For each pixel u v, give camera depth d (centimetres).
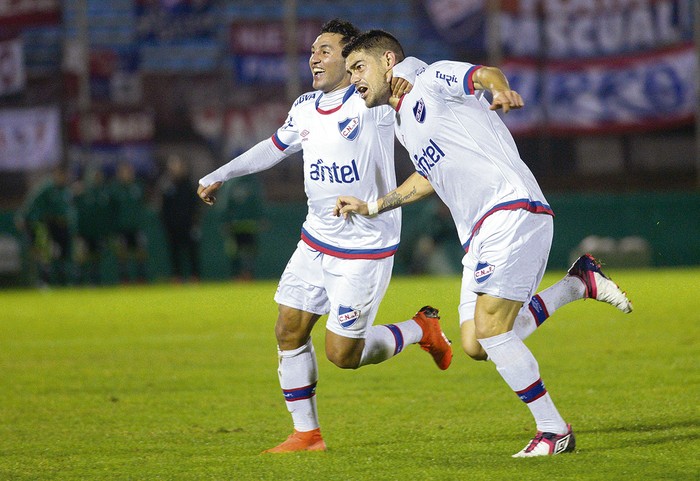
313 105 1866
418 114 1712
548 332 3584
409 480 1483
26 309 5222
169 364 2997
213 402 2317
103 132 7525
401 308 4684
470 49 7906
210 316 4600
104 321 4453
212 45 8094
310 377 1809
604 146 8069
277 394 2419
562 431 1638
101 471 1619
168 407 2261
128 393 2467
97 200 7000
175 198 6981
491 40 7606
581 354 2948
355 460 1653
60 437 1928
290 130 1934
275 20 7781
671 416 1952
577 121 7575
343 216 1794
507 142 1719
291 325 1827
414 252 7369
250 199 7006
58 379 2725
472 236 1722
